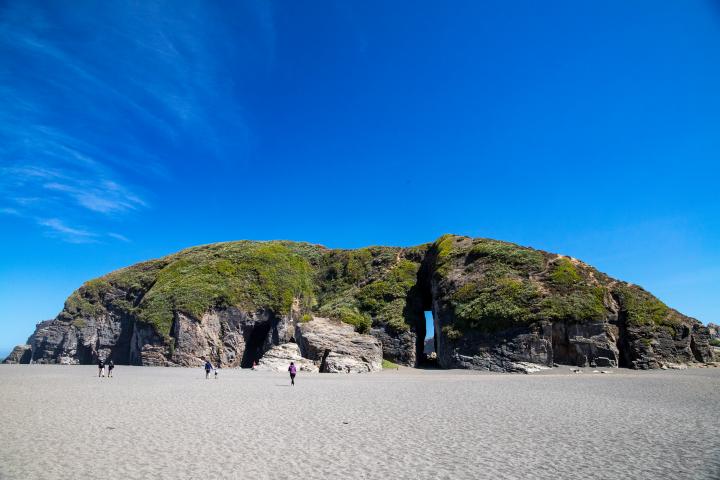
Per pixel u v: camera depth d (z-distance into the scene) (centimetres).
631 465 1398
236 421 2139
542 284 7325
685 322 6762
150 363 7481
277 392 3459
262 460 1455
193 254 10600
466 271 8169
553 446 1653
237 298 8162
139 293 9731
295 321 8494
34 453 1523
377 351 6981
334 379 4934
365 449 1608
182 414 2341
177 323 7662
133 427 1977
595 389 3669
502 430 1952
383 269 9994
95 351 9412
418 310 8819
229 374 5691
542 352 6450
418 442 1719
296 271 9612
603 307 6788
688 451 1572
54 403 2758
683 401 2891
